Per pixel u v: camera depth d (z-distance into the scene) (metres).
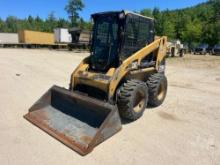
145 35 5.74
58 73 11.02
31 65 13.41
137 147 3.95
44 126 4.45
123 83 4.96
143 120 5.18
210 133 4.67
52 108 5.08
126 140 4.17
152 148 3.94
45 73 10.86
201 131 4.75
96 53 5.43
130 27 5.12
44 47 34.44
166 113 5.74
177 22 53.59
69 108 4.90
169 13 62.47
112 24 5.09
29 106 5.77
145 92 5.16
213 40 45.19
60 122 4.52
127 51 5.20
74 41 31.11
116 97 4.82
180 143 4.18
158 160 3.59
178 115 5.64
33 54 21.70
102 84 4.59
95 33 5.44
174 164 3.51
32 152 3.64
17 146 3.80
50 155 3.58
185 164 3.52
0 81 8.59
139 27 5.43
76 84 5.18
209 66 16.92
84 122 4.43
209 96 7.73
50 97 5.20
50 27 76.50
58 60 16.95
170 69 14.62
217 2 51.69
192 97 7.47
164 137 4.38
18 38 35.41
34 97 6.61
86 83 4.91
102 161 3.49
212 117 5.61
